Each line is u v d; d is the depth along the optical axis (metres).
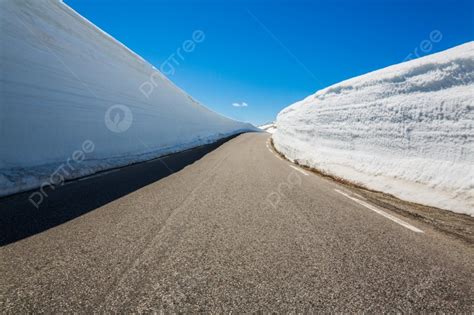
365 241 2.30
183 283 1.56
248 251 2.02
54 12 6.78
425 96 4.77
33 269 1.68
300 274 1.70
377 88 6.16
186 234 2.33
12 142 4.46
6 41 4.62
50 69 5.77
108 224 2.55
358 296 1.49
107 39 10.66
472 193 3.39
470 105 3.94
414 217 3.17
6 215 2.75
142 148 10.36
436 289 1.59
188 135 18.47
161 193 3.93
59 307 1.32
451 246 2.30
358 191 4.66
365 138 5.94
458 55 4.66
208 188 4.32
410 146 4.67
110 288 1.49
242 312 1.32
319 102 9.16
